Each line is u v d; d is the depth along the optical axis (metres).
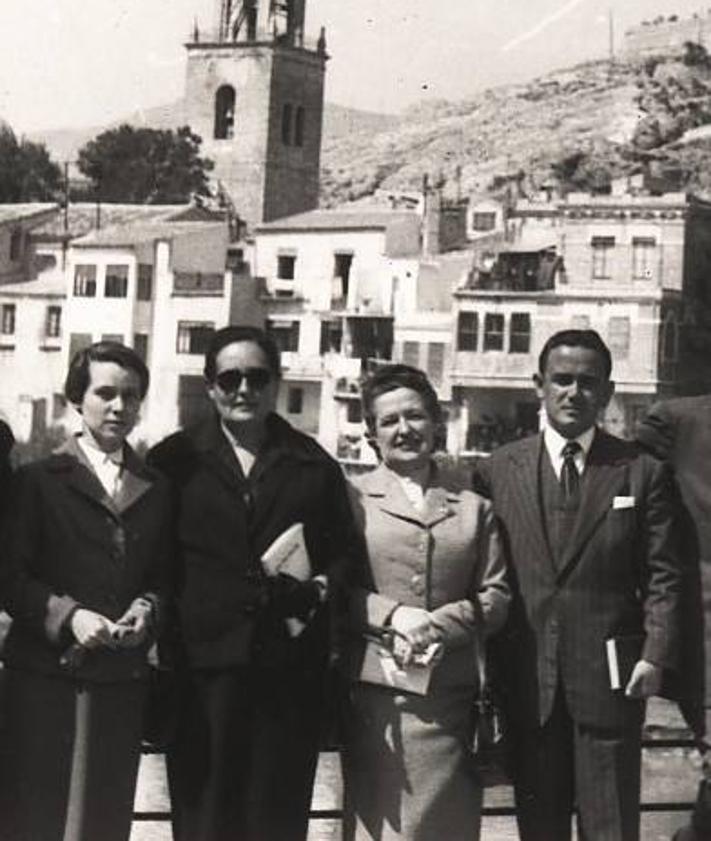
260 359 7.50
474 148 113.19
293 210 108.31
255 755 7.36
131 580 7.31
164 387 72.00
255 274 72.88
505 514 7.79
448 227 70.44
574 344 7.74
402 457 7.66
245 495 7.44
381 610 7.46
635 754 7.70
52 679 7.28
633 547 7.72
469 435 65.38
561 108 111.94
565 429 7.79
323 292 71.00
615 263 64.38
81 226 76.75
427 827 7.41
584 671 7.62
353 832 7.62
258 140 105.75
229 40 106.75
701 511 7.94
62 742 7.27
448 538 7.55
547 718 7.63
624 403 63.12
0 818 7.31
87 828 7.27
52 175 94.38
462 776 7.53
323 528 7.57
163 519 7.41
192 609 7.39
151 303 72.38
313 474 7.55
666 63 109.88
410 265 68.38
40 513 7.34
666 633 7.56
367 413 7.83
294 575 7.34
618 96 108.31
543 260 65.31
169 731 7.50
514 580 7.73
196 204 79.38
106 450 7.49
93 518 7.32
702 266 65.00
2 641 7.46
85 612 7.14
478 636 7.56
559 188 86.69
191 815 7.36
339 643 7.69
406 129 121.31
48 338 74.38
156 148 96.56
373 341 68.94
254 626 7.32
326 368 69.31
